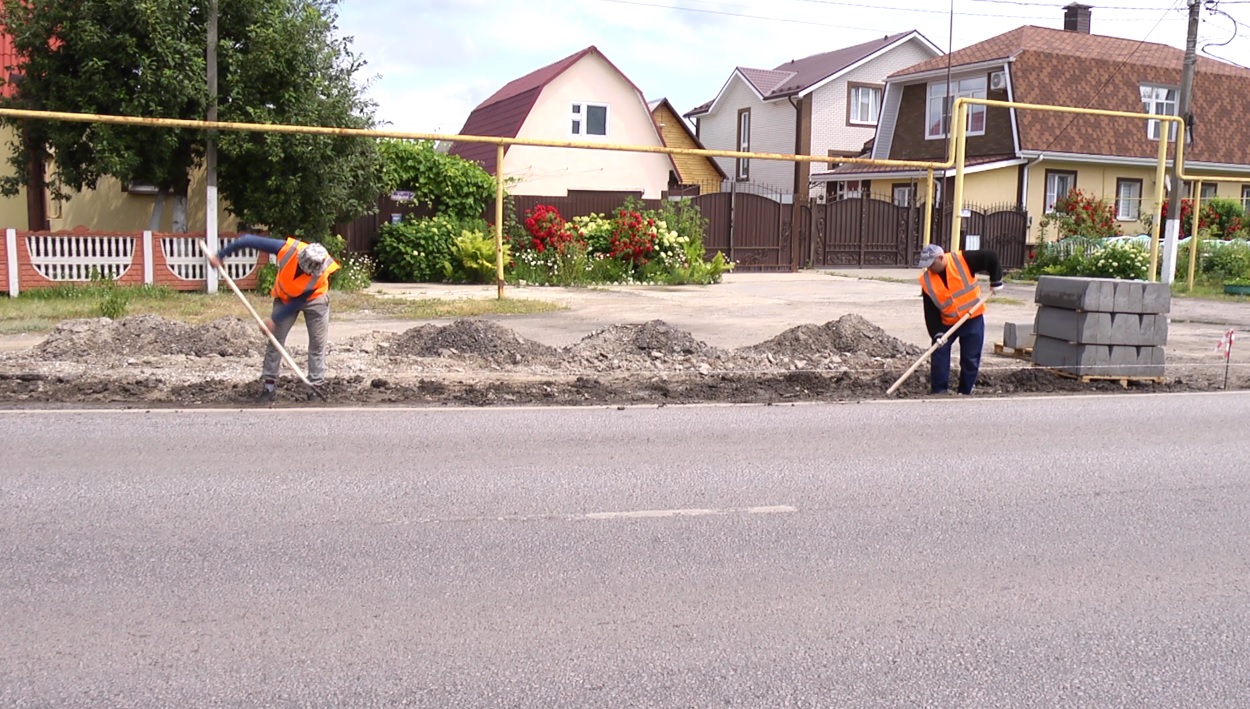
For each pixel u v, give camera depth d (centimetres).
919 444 865
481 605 496
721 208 2711
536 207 2433
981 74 3412
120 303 1544
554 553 571
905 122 3703
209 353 1239
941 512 665
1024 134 3262
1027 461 811
